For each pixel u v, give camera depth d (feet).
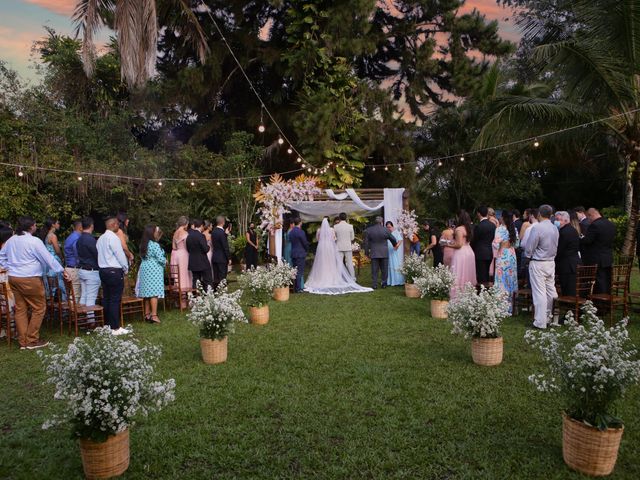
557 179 74.33
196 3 54.49
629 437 11.66
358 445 11.50
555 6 52.80
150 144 56.85
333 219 41.73
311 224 48.14
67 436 12.32
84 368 9.70
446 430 12.19
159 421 12.88
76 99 46.73
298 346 19.89
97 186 40.37
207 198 50.16
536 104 35.24
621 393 9.88
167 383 10.89
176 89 53.93
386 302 29.66
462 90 60.54
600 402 10.04
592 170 65.16
